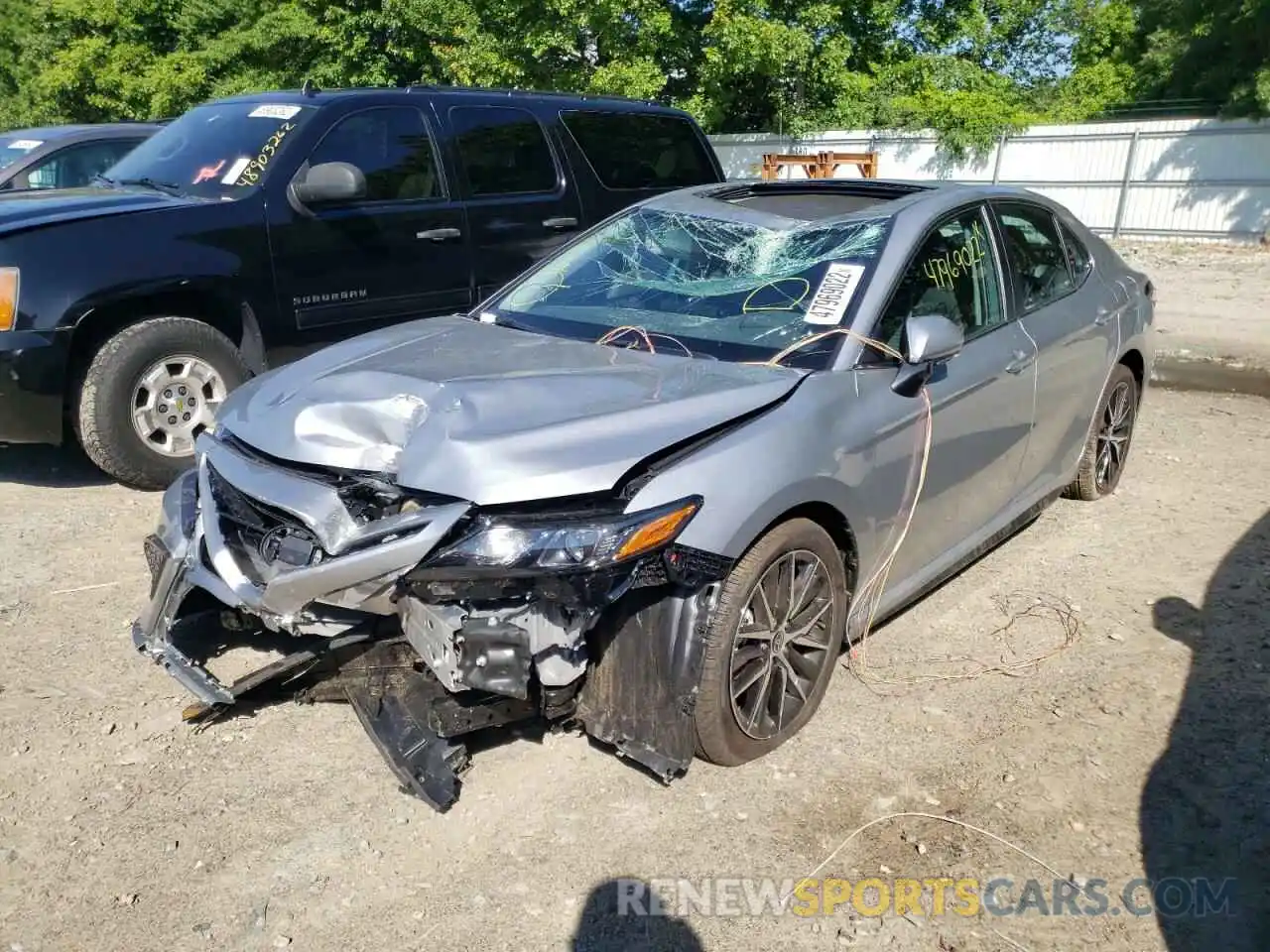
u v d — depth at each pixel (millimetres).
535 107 7406
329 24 22531
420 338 4039
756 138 25719
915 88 25781
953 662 4098
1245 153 20500
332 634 3223
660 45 21812
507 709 3230
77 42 24484
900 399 3697
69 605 4512
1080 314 4992
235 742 3545
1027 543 5238
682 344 3801
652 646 3105
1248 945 2730
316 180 6031
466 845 3057
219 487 3461
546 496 2908
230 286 5863
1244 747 3543
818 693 3615
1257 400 8141
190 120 6945
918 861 3016
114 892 2877
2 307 5258
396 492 3053
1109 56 32344
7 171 8781
